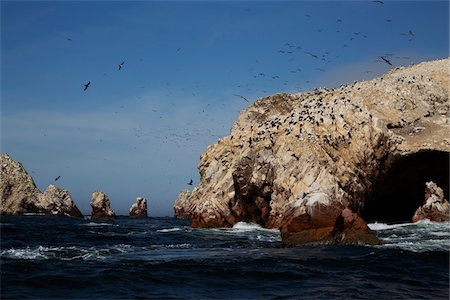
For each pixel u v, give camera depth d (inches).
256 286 701.9
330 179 1747.0
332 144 1915.6
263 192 1873.8
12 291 650.8
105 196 3435.0
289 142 1904.5
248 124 3031.5
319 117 2027.6
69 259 914.7
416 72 2933.1
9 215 3393.2
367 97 2410.2
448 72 2815.0
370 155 1946.4
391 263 876.0
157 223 2694.4
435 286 713.6
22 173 3572.8
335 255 956.6
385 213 2237.9
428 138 2094.0
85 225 2305.6
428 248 1046.4
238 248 1149.1
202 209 1977.1
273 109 3014.3
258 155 1953.7
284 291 670.5
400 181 2148.1
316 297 635.5
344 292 664.4
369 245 1082.7
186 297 634.2
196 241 1355.8
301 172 1786.4
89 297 627.2
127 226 2237.9
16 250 1054.4
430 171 2143.2
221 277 758.5
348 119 2027.6
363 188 1908.2
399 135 2143.2
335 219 1112.8
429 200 1844.2
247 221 1963.6
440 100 2447.1
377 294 655.8
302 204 1147.3
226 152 2372.0
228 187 2023.9
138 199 4131.4
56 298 619.8
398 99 2373.3
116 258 936.3
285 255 967.0
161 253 1037.2
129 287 682.2
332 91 2790.4
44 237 1512.1
